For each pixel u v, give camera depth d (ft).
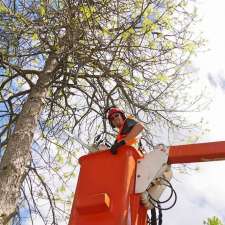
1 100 27.02
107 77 26.81
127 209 13.74
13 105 28.27
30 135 22.71
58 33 24.26
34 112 23.66
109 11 24.64
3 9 23.43
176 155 14.79
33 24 23.82
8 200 20.07
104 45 24.00
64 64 25.48
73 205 14.42
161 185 14.85
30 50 25.20
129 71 25.64
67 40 23.98
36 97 24.36
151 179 14.35
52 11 24.35
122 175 14.32
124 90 27.02
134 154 14.85
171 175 15.19
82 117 27.32
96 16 24.52
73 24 23.82
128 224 13.51
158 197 14.83
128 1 25.23
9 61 26.08
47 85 25.18
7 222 19.57
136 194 14.16
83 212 13.99
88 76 26.94
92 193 14.30
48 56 27.17
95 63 25.68
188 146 14.83
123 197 13.85
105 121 26.89
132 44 24.97
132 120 16.31
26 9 24.79
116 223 13.43
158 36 26.03
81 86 27.86
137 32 24.39
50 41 25.14
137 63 25.40
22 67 27.04
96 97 27.68
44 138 27.02
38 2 24.81
